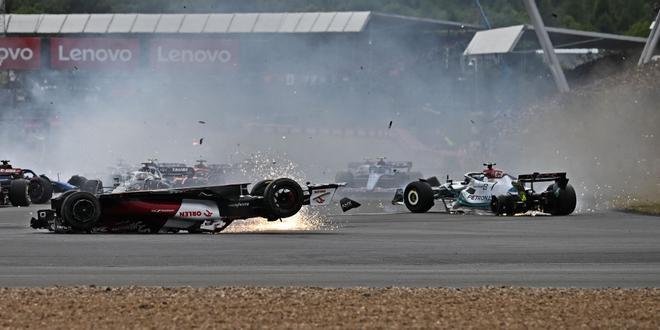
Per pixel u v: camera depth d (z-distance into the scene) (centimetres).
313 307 3806
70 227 7150
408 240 6812
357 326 3453
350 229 7906
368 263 5416
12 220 9131
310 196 7369
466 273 5006
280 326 3447
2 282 4609
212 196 7225
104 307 3797
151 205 7131
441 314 3678
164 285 4528
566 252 6012
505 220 9012
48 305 3838
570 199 9644
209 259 5556
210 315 3644
